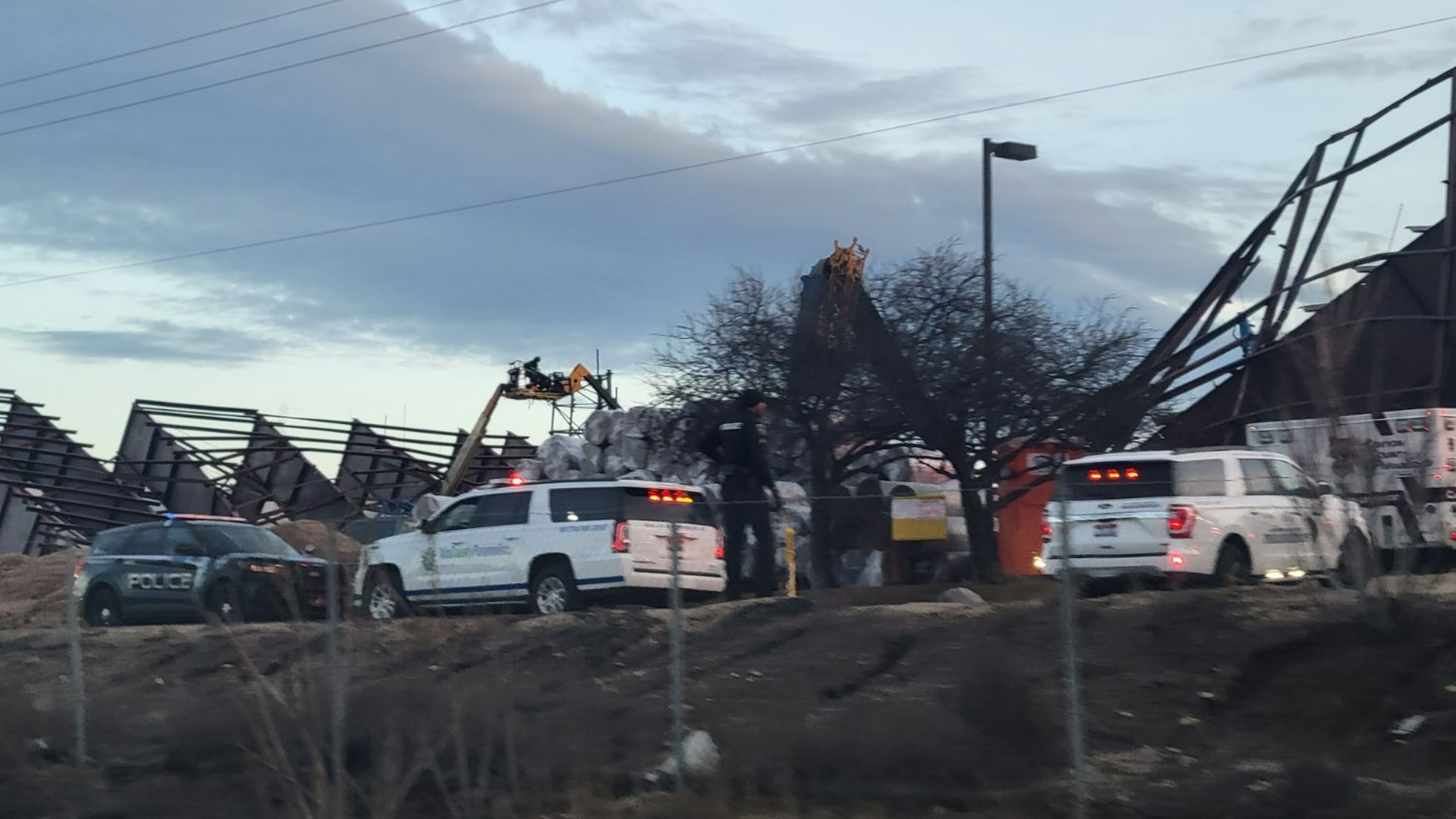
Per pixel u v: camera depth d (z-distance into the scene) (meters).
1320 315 21.19
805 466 38.19
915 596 22.28
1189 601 16.98
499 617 18.16
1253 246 45.28
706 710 15.50
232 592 27.50
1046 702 14.39
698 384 39.22
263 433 56.53
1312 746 13.98
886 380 36.66
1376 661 15.00
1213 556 23.12
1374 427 21.58
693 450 38.72
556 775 14.37
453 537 26.05
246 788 14.88
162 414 56.28
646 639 18.88
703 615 19.61
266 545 29.94
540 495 25.67
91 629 25.31
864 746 13.77
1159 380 41.22
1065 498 12.57
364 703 14.90
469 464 59.16
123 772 16.44
